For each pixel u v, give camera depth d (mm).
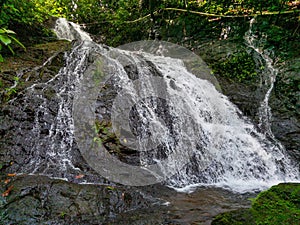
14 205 2354
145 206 2697
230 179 3910
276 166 4160
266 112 4711
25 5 5676
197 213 2621
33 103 3520
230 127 4531
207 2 6594
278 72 4957
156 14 7305
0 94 3506
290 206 1933
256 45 5500
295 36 5207
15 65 4312
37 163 3070
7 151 3076
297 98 4562
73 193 2521
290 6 5598
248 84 5141
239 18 6016
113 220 2406
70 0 8328
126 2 7906
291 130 4398
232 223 1926
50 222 2270
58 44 5270
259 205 2018
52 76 4086
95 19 8172
